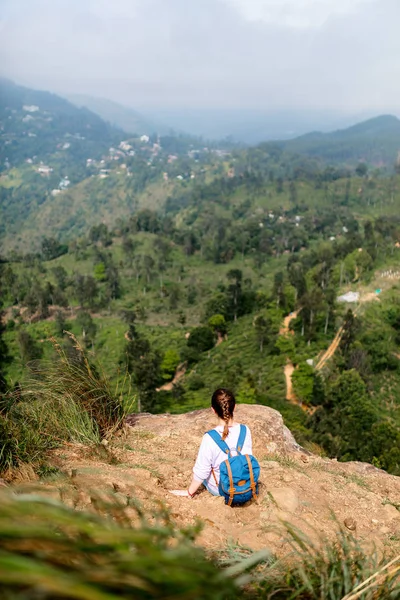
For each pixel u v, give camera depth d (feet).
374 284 292.40
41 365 18.01
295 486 15.11
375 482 18.65
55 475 11.52
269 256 504.84
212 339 245.24
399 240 370.12
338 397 152.05
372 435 116.78
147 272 399.65
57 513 3.25
